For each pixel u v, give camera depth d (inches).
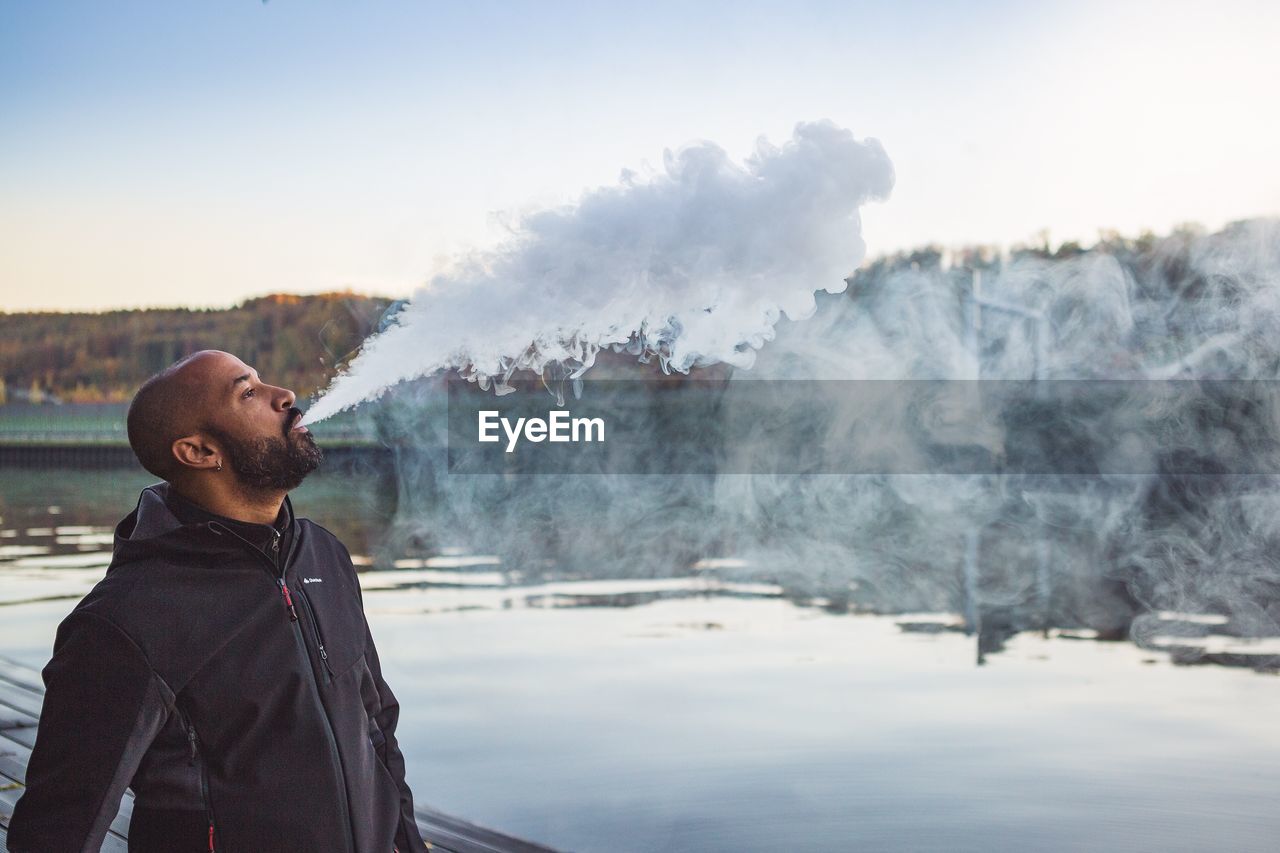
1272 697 173.0
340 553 62.4
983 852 108.5
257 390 57.2
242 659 53.2
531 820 117.7
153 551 53.8
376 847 57.1
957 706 169.9
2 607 272.2
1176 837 112.9
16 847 50.0
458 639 229.1
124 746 50.6
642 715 165.5
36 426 1115.9
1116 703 170.7
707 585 311.1
